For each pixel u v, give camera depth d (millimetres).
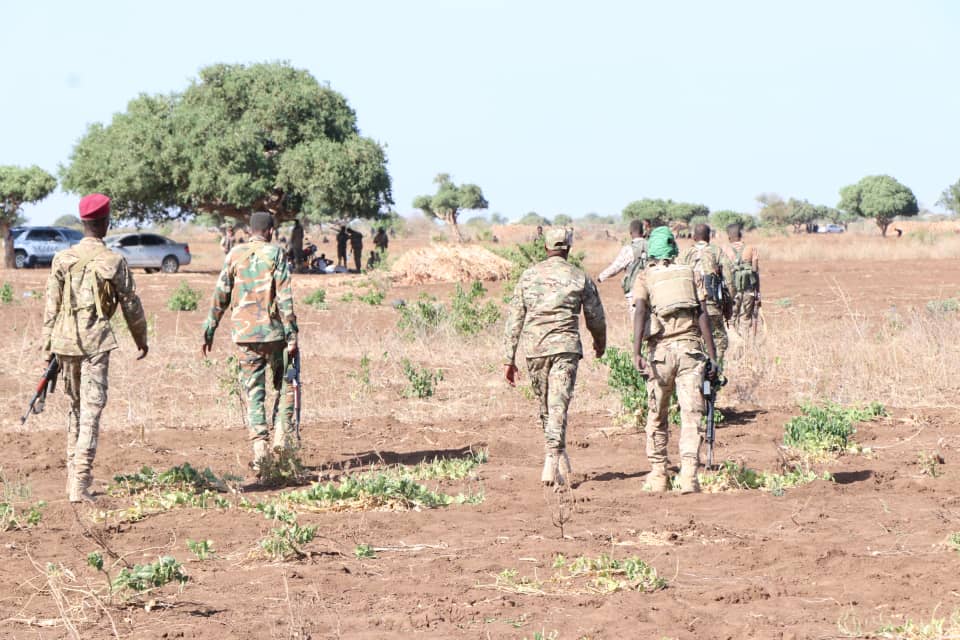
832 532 10586
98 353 12406
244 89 74250
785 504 11922
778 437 16531
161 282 54219
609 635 7477
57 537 10695
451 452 15781
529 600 8383
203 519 11469
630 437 17016
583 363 23344
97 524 11219
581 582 8836
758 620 7781
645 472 14289
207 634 7586
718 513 11609
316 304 40594
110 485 13258
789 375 22406
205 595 8609
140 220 75312
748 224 185000
